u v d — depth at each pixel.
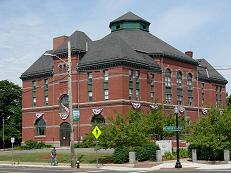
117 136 42.75
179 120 53.94
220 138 41.94
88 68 66.19
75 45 68.06
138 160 42.38
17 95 95.94
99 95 64.50
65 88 68.88
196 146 42.72
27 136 74.69
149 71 68.25
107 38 69.31
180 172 30.89
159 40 78.00
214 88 86.31
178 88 74.44
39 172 32.34
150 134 51.19
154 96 68.38
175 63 74.38
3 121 89.25
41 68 74.31
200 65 85.81
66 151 56.88
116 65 63.09
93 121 64.94
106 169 36.16
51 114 71.19
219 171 30.80
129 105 62.81
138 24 78.00
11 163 48.78
